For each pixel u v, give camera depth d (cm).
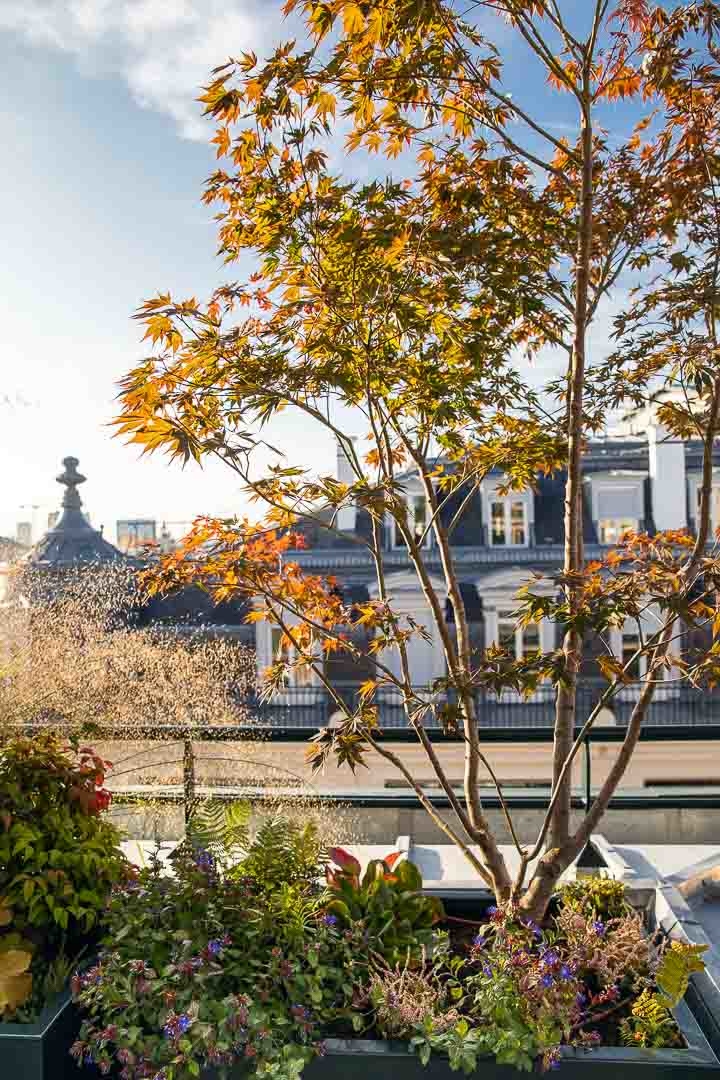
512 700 1576
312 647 370
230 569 323
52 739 358
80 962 302
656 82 288
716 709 1510
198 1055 261
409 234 298
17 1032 256
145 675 428
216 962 278
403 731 477
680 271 297
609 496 1780
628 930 306
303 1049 255
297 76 278
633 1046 263
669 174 301
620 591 267
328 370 293
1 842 306
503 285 289
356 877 338
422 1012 265
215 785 420
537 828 518
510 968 264
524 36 277
